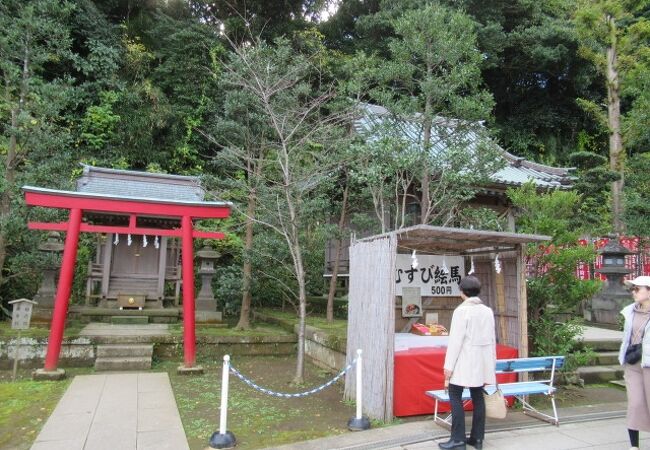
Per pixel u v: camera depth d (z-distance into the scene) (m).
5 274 11.11
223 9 19.80
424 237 5.89
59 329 7.66
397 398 5.59
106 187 9.90
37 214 9.45
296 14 21.00
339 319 11.98
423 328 7.05
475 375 4.33
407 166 7.94
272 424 5.49
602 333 10.07
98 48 17.19
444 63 9.05
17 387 6.82
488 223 9.32
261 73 8.90
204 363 9.04
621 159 14.78
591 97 24.45
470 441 4.60
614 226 14.10
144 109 17.81
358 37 22.69
